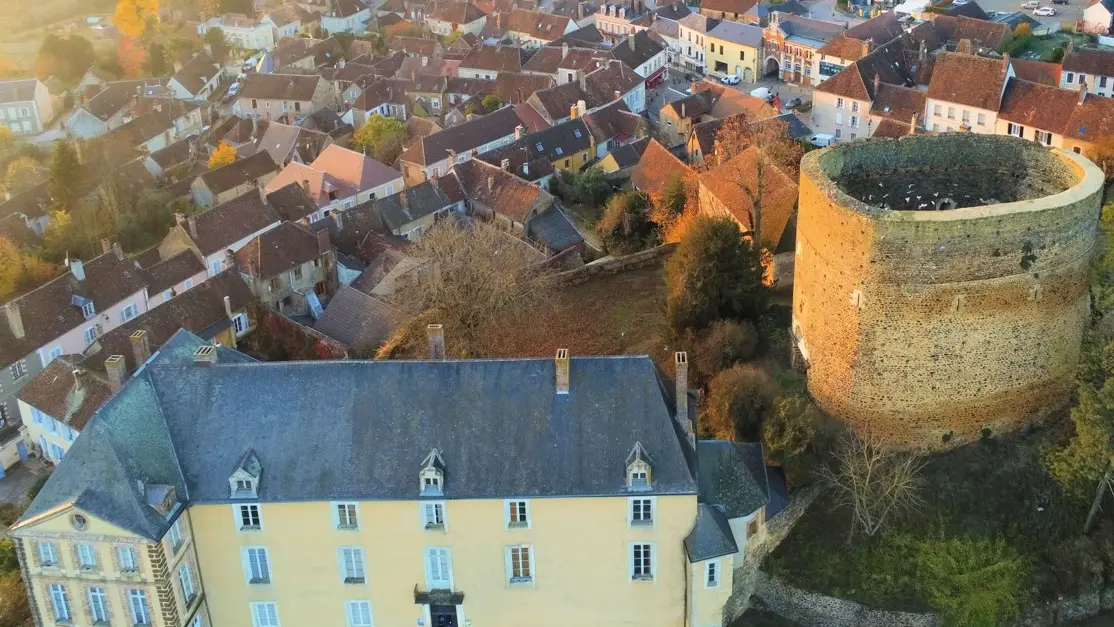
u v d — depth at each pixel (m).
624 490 55.25
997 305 63.16
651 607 58.47
